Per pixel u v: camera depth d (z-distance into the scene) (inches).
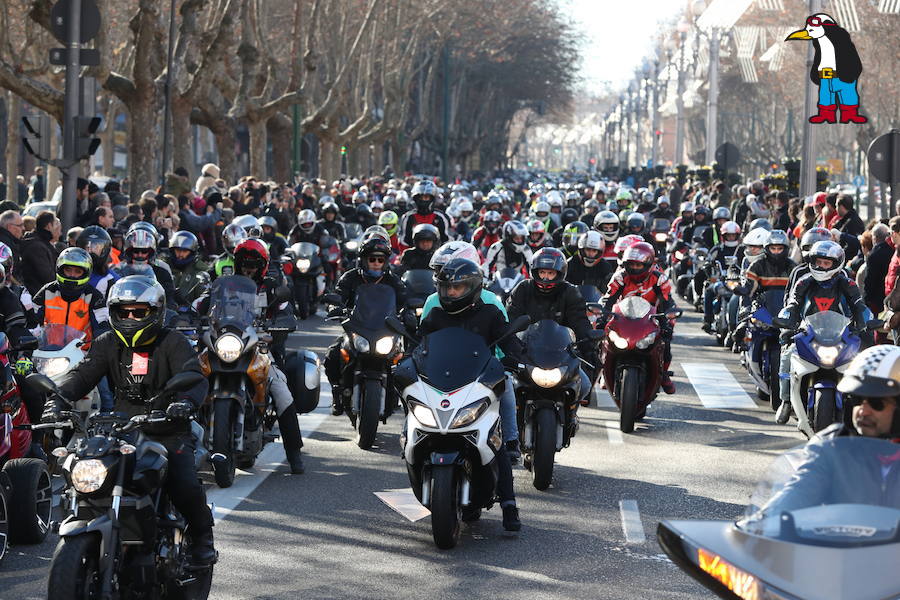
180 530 908.0
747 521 666.2
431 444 1136.2
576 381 1379.2
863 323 1569.9
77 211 2426.2
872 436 734.5
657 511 1299.2
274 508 1299.2
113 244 1947.6
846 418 757.9
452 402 1123.9
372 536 1195.3
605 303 1782.7
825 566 608.7
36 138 2203.5
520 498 1359.5
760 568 625.0
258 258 1414.9
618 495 1373.0
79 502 842.2
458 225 2923.2
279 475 1455.5
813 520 641.0
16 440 1232.8
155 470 853.2
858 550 612.4
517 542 1177.4
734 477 1467.8
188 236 1817.2
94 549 834.2
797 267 1635.1
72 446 873.5
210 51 4498.0
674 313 1779.0
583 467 1519.4
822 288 1603.1
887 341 2033.7
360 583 1042.1
